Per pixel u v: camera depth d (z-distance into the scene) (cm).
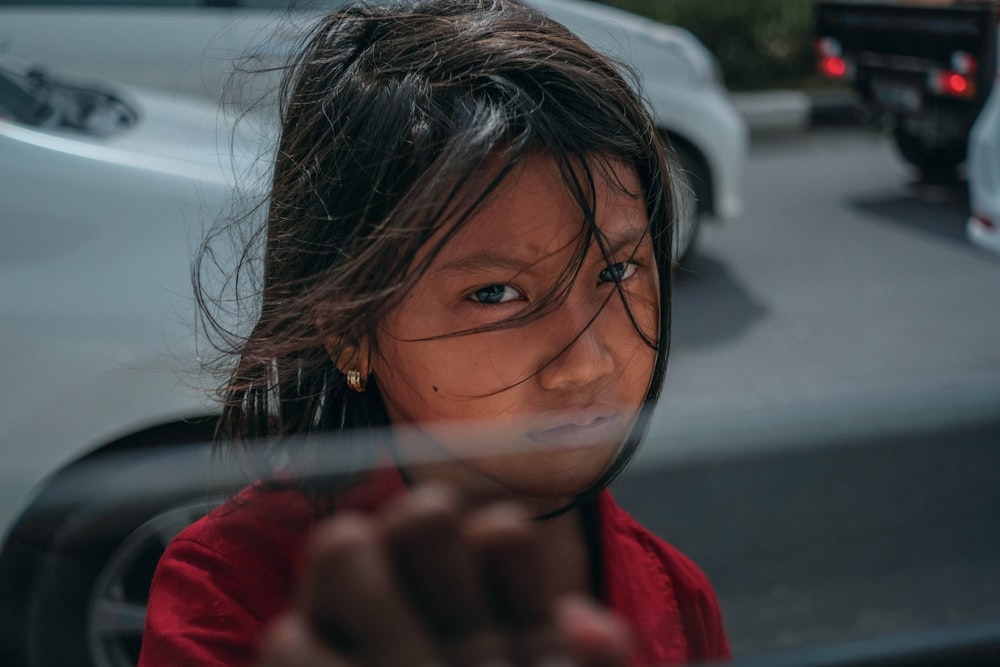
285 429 83
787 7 905
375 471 73
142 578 169
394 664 53
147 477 131
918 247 566
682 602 88
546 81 72
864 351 423
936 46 614
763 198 673
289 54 92
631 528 89
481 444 72
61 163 198
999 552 153
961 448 106
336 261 73
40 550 153
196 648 71
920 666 78
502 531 55
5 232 194
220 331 95
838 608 147
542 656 54
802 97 874
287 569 72
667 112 465
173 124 260
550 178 69
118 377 189
